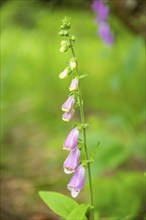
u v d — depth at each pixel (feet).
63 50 7.98
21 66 29.09
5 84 25.44
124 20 18.39
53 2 25.41
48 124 23.93
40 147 21.61
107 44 18.22
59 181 17.39
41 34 29.32
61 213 8.62
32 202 15.96
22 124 24.41
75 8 27.07
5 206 14.92
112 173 17.79
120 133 19.24
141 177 14.74
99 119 21.52
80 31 29.40
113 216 12.72
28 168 19.30
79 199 16.12
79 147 8.21
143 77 24.97
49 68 28.66
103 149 14.75
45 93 27.12
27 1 26.08
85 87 26.40
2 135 22.33
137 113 19.83
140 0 18.03
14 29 29.53
